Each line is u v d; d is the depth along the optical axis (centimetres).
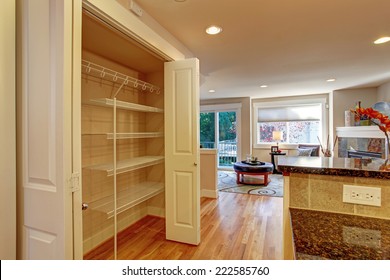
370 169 95
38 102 106
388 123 112
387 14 202
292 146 644
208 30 230
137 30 175
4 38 101
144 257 208
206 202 377
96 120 233
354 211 97
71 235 102
